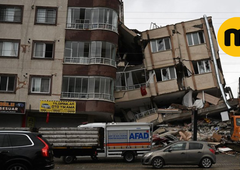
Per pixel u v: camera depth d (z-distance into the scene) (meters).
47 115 26.89
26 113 27.30
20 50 27.83
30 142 11.07
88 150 17.94
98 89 27.53
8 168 10.59
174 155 15.87
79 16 29.05
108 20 29.14
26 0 28.80
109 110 27.47
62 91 27.42
